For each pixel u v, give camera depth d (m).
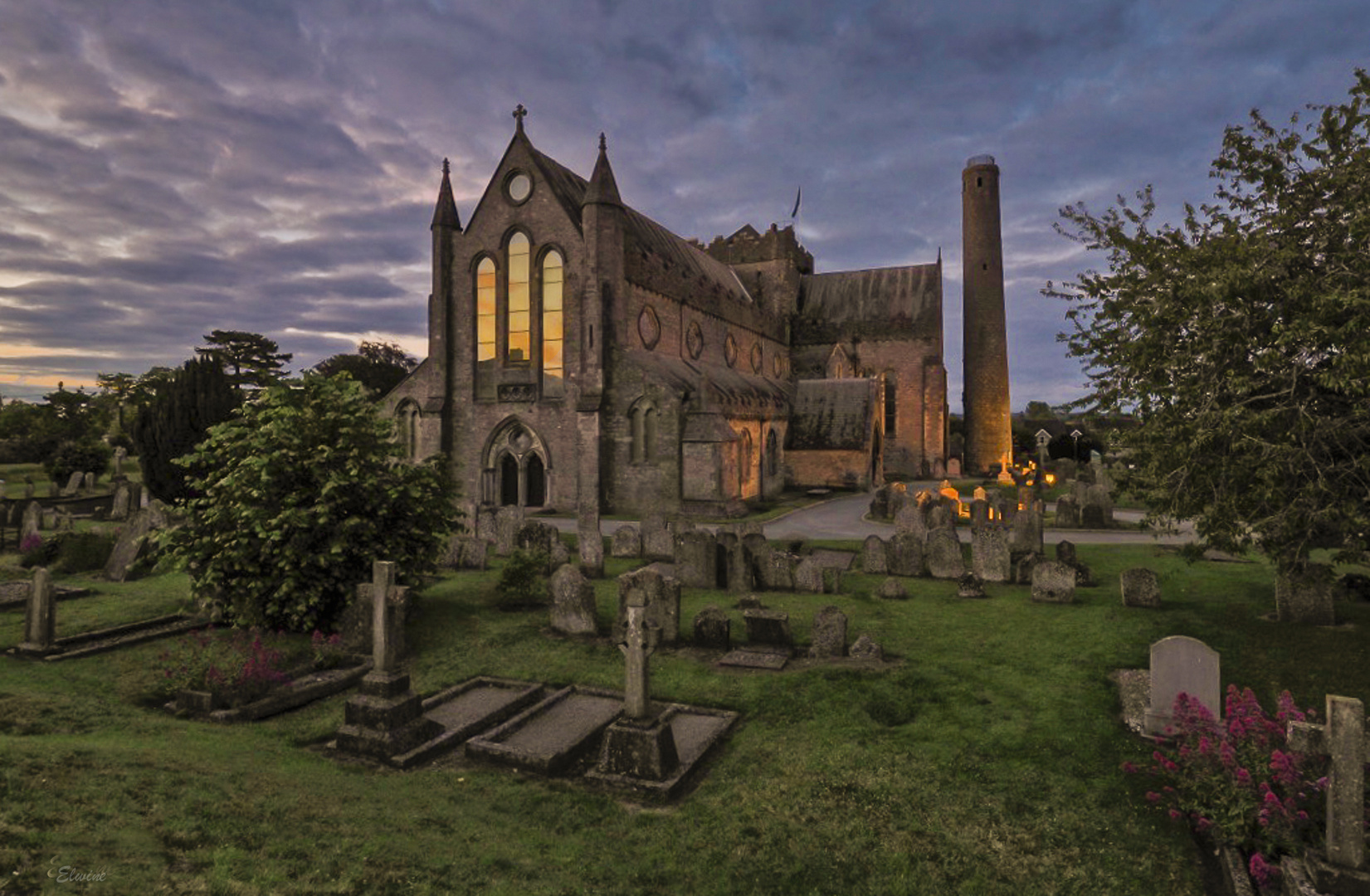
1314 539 11.81
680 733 11.35
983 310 71.38
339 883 6.26
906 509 27.17
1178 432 11.89
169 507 27.55
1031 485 44.59
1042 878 7.53
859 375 69.44
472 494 42.94
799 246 77.69
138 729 10.67
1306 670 12.51
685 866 7.67
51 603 14.46
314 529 15.07
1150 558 23.53
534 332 41.22
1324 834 7.13
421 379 44.41
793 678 13.21
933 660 13.99
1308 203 11.54
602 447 39.03
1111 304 13.18
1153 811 8.68
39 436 64.06
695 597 19.98
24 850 5.67
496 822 8.41
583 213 39.12
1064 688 12.41
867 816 8.70
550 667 14.53
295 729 11.45
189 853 6.33
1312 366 10.86
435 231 43.12
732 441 38.50
